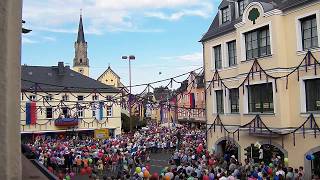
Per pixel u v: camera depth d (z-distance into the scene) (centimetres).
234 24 2458
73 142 3722
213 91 2725
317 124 1884
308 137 1931
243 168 1911
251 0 2394
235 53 2495
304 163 1952
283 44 2067
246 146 2361
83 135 5309
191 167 1784
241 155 2406
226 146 2558
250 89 2277
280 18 2069
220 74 2628
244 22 2283
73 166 2619
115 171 2548
